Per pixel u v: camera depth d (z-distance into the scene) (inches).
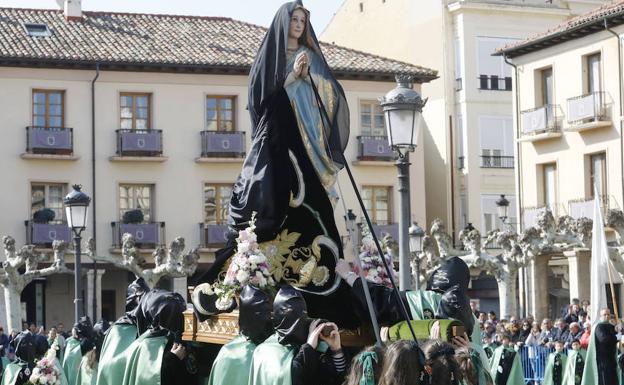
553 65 1818.4
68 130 1891.0
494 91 2140.7
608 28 1704.0
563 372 826.2
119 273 1941.4
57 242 1697.8
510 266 1541.6
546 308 1781.5
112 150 1920.5
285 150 382.6
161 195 1934.1
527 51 1863.9
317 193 387.9
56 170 1894.7
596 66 1748.3
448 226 2121.1
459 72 2146.9
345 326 378.3
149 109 1945.1
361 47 2406.5
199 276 404.5
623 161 1700.3
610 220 1460.4
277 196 377.7
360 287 373.4
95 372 529.0
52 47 1920.5
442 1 2166.6
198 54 1969.7
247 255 367.6
